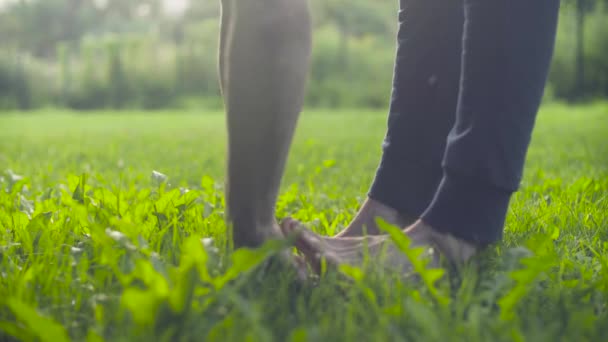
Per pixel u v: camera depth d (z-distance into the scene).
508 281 1.19
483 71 1.33
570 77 21.50
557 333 1.07
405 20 1.62
